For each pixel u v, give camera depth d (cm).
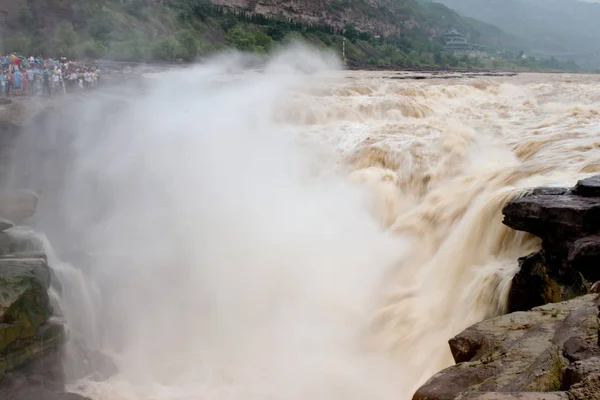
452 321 1173
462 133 1962
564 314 770
